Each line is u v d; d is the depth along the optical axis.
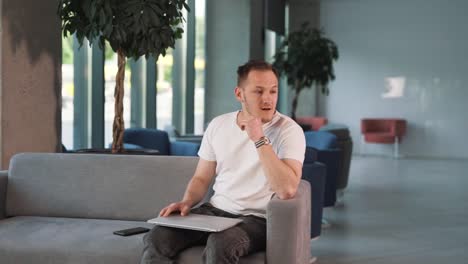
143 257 2.51
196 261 2.47
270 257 2.46
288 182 2.51
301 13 13.70
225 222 2.49
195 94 8.64
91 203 3.28
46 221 3.16
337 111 13.76
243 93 2.71
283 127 2.69
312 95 13.70
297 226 2.45
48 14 4.25
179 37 4.35
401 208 6.61
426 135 13.15
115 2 3.95
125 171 3.28
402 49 13.23
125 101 6.95
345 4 13.57
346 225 5.64
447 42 12.92
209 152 2.85
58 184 3.33
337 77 13.73
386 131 13.06
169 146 5.90
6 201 3.37
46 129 4.27
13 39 3.87
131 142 5.71
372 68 13.47
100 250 2.66
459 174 9.89
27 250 2.72
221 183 2.77
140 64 7.16
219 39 9.13
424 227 5.57
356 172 10.05
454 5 12.83
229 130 2.77
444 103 13.01
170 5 4.11
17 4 3.90
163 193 3.20
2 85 3.79
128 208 3.23
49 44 4.28
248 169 2.69
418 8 13.08
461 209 6.56
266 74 2.68
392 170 10.39
